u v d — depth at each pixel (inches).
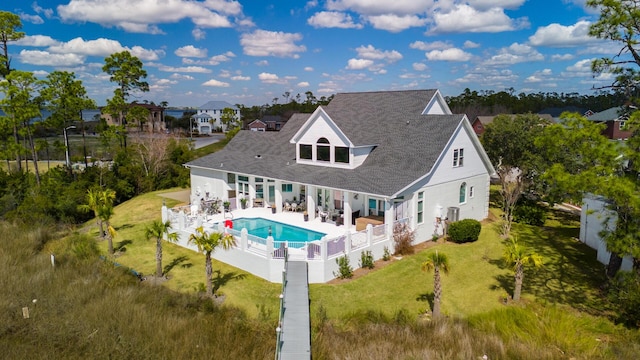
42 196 1283.2
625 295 561.9
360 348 474.9
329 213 1024.9
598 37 662.5
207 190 1310.3
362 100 1312.7
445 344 492.4
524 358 453.1
